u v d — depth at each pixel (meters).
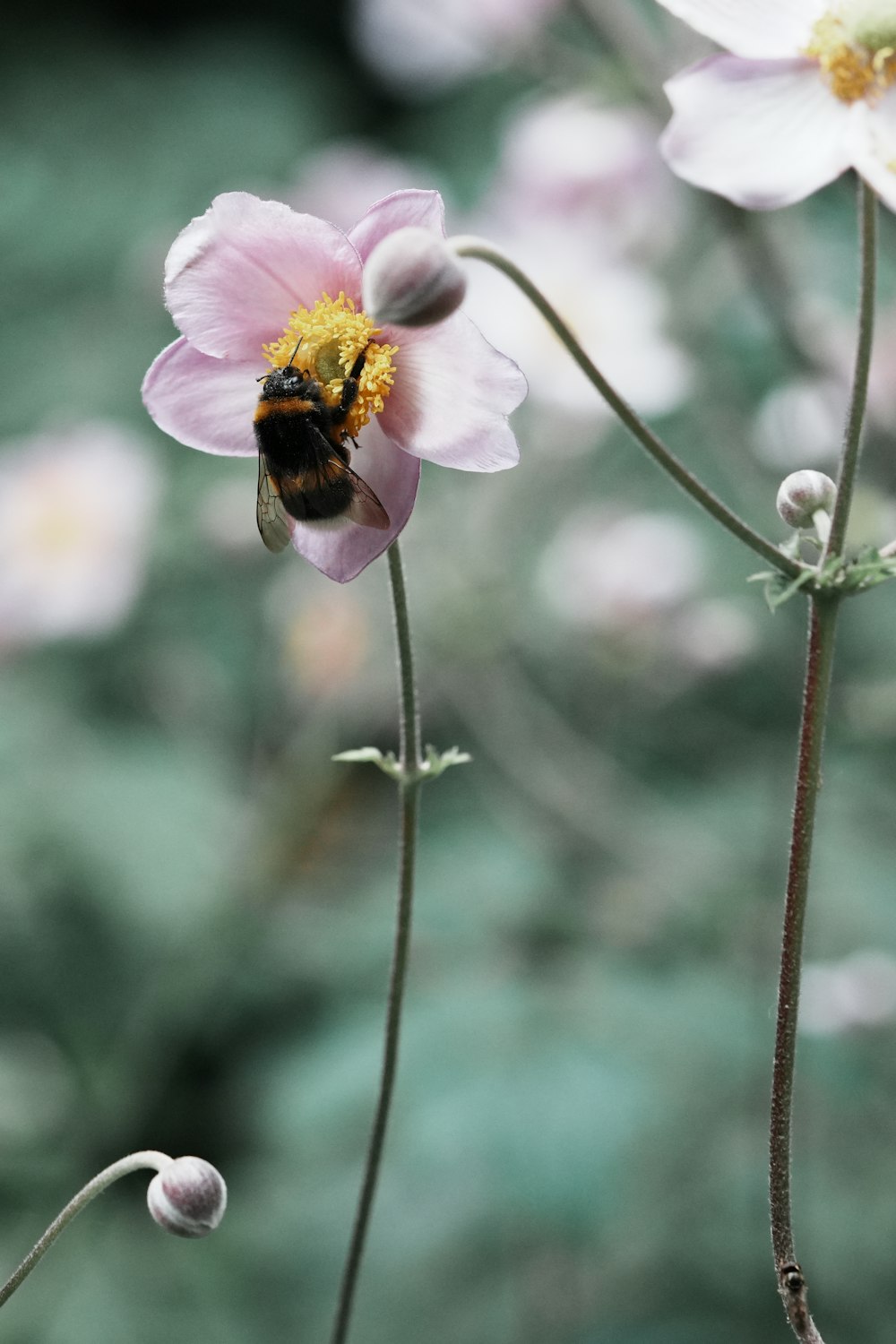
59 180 1.59
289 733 1.11
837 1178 0.86
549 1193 0.79
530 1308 0.85
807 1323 0.58
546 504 1.03
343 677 0.98
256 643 1.13
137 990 1.04
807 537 0.60
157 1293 0.90
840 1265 0.85
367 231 0.60
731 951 0.85
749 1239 0.85
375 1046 0.83
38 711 1.12
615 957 0.86
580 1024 0.82
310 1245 0.88
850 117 0.60
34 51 1.79
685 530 1.08
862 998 0.83
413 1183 0.87
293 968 0.98
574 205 0.94
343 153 1.01
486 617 0.97
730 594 1.07
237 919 1.01
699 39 0.86
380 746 1.04
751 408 0.97
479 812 1.06
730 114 0.60
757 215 0.83
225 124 1.66
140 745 1.12
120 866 1.05
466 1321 0.85
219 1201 0.59
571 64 0.92
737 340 0.97
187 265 0.60
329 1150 0.90
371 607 0.99
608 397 0.59
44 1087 1.00
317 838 1.03
